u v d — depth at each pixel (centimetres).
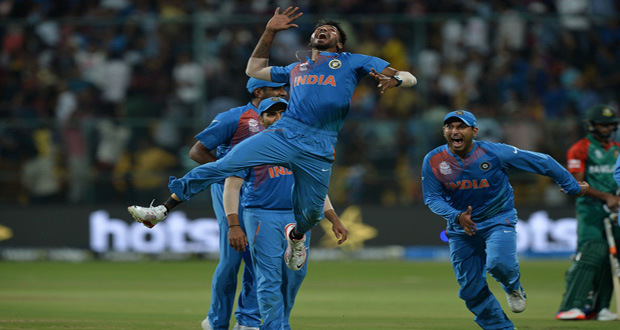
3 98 6397
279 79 2323
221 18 6378
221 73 6288
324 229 6031
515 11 7219
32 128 6003
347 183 5975
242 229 2452
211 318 2484
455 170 2405
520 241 5944
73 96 6419
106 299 3688
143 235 6025
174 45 6406
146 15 7288
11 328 2573
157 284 4478
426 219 5966
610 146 2969
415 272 5178
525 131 5906
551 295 3869
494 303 2428
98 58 6481
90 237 6031
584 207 2942
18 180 6041
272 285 2269
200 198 6069
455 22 6338
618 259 2947
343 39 2295
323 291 4103
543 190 5956
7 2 7325
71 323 2731
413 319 2981
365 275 4984
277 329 2256
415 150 5956
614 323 2823
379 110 6181
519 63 6353
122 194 6006
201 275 5012
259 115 2372
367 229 5984
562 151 5878
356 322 2870
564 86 6334
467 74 6278
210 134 2458
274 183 2278
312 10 7000
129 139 5981
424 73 6225
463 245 2433
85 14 7306
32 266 5653
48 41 6581
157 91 6378
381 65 2245
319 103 2200
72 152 6006
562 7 7288
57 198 6047
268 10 7069
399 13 7019
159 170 5981
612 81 6341
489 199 2409
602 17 6419
